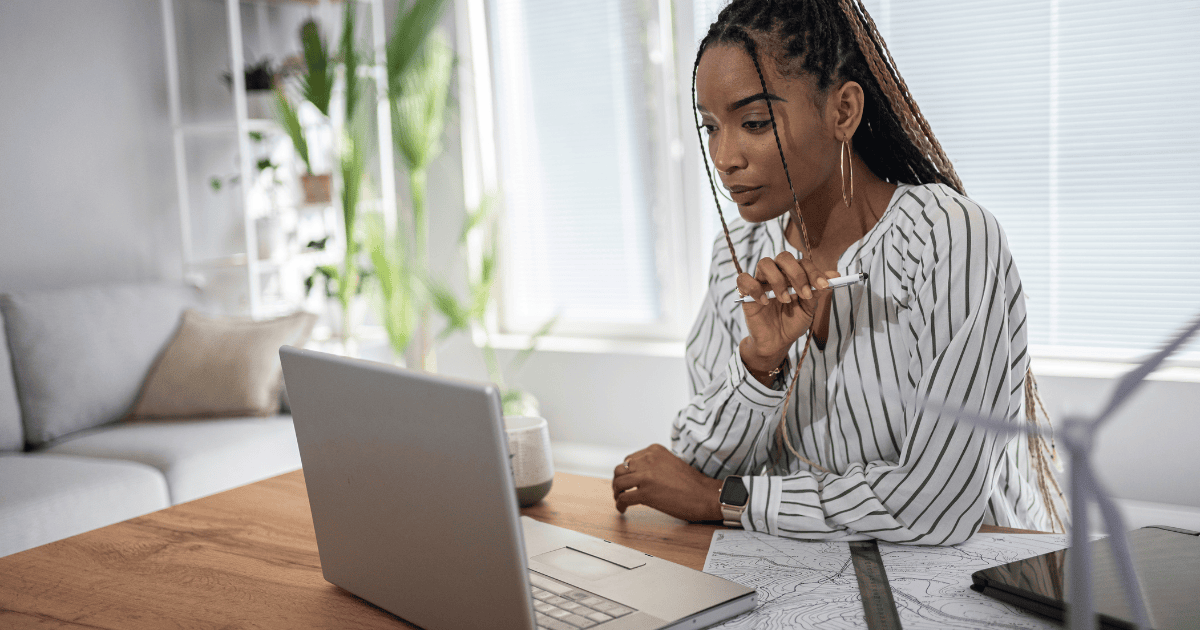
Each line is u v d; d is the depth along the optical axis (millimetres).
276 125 3227
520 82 3547
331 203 3480
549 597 750
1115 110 2480
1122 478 2424
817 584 805
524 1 3488
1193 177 2402
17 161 2945
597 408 3355
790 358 1115
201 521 1084
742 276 1013
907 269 1010
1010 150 2629
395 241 3387
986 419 360
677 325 3322
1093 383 2447
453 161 3615
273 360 2840
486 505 601
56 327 2713
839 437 1079
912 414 960
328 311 3904
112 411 2770
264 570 908
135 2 3219
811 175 975
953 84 2680
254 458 2582
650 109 3266
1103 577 721
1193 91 2379
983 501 921
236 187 3545
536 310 3646
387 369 662
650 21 3213
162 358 2865
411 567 704
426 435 634
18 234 2957
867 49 976
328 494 791
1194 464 2336
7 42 2904
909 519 926
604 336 3484
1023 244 2646
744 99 932
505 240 3658
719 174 987
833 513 941
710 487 1021
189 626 780
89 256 3139
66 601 856
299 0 3553
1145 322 2502
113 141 3182
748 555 894
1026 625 689
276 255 3678
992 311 947
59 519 2098
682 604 725
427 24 3145
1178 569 724
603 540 893
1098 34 2475
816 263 1117
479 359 3639
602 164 3408
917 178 1089
